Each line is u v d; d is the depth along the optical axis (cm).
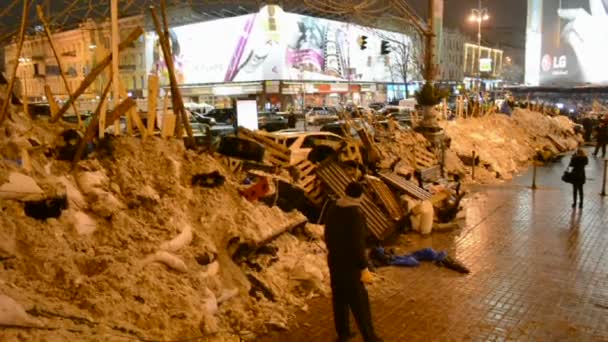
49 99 883
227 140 973
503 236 1047
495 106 2805
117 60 772
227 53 6331
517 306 686
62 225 573
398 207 1027
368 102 6612
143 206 662
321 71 6316
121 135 772
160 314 511
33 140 674
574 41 5844
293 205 889
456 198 1197
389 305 688
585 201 1414
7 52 3581
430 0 1784
